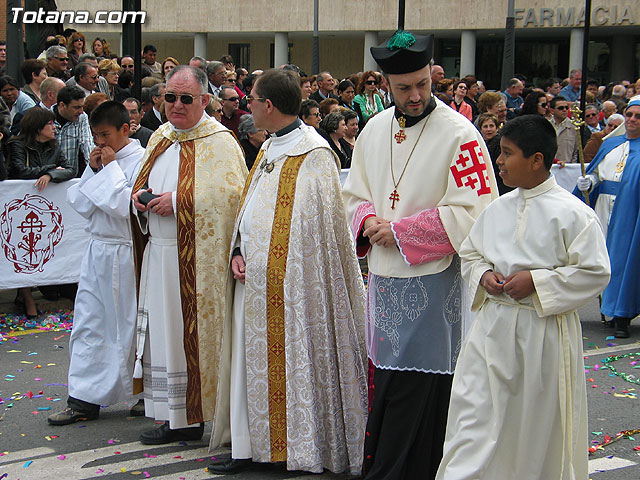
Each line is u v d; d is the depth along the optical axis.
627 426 5.16
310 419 4.17
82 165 7.79
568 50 25.06
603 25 21.88
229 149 4.80
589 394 5.75
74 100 7.64
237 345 4.38
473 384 3.41
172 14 24.80
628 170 7.37
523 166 3.34
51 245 7.54
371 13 23.47
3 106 7.88
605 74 25.17
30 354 6.56
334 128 8.91
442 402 3.85
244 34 25.39
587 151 10.41
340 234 4.30
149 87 9.78
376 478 3.91
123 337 4.98
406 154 3.85
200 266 4.63
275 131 4.38
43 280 7.53
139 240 4.84
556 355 3.32
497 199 3.53
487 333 3.41
